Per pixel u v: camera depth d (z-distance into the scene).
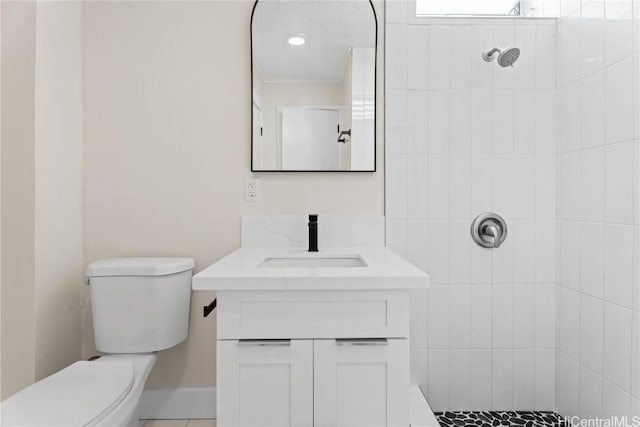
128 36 1.80
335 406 1.13
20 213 1.52
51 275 1.61
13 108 1.51
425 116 1.81
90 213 1.81
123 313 1.57
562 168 1.77
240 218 1.82
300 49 1.81
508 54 1.61
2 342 1.52
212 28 1.81
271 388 1.12
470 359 1.82
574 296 1.68
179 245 1.81
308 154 1.81
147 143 1.81
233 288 1.10
